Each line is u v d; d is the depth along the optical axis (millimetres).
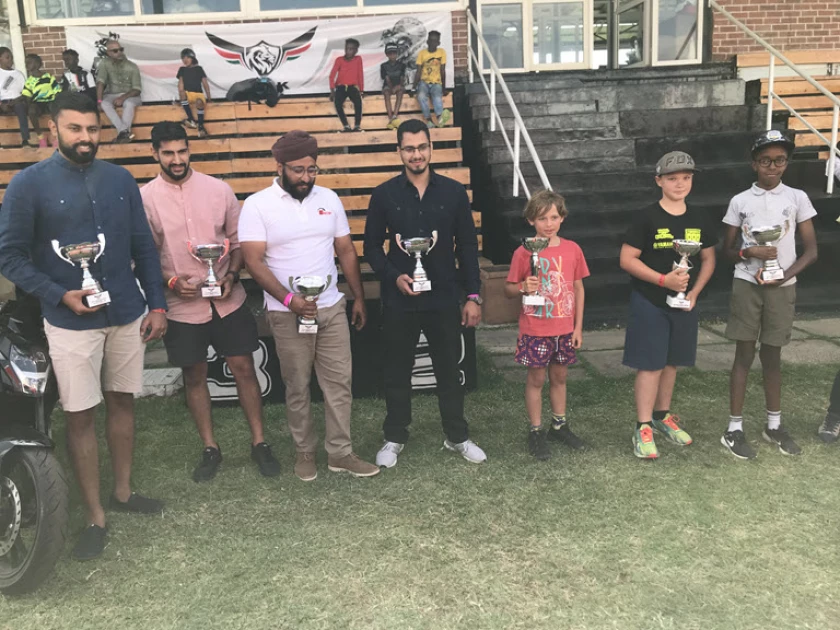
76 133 2609
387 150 9531
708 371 4965
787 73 9898
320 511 3123
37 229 2670
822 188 7875
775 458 3539
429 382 4645
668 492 3197
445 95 9242
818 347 5484
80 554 2768
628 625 2305
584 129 8562
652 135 8781
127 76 8781
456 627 2318
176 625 2373
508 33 10133
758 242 3414
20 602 2523
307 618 2387
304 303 3145
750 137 8352
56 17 9406
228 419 4320
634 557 2686
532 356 3562
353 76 8805
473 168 9211
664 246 3430
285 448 3861
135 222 2926
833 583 2494
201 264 3396
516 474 3436
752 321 3529
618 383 4789
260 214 3195
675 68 10039
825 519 2930
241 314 3525
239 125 8883
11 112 8891
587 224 7457
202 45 9266
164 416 4355
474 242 3537
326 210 3299
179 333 3400
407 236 3383
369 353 4582
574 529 2900
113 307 2787
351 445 3686
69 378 2709
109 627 2375
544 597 2463
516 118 7246
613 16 10727
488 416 4258
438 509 3105
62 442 4020
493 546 2791
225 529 2984
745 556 2674
